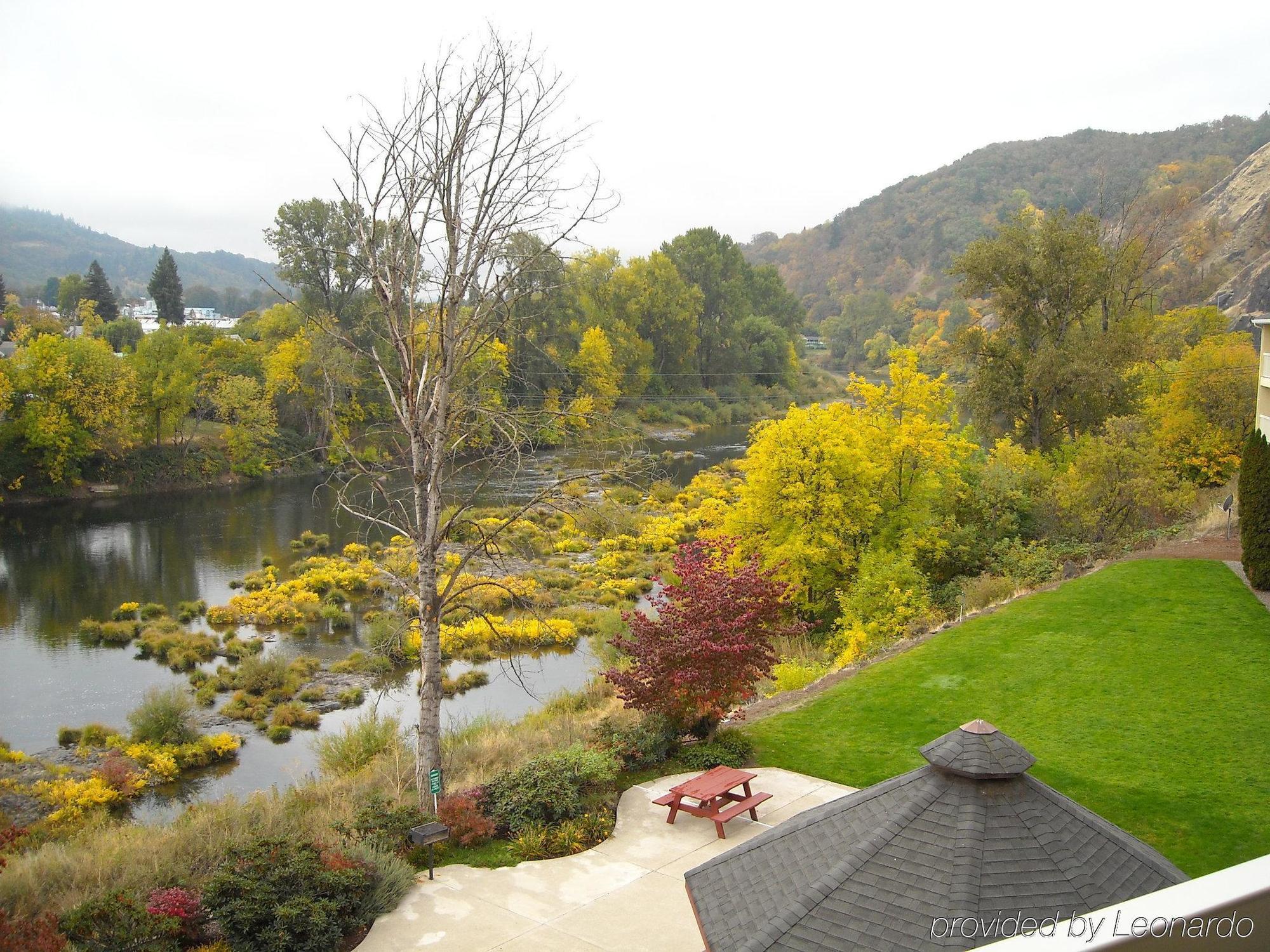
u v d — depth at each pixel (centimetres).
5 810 1986
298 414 7525
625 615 1627
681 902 1127
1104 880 682
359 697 2739
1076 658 1795
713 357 10956
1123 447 2906
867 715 1681
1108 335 3906
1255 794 1247
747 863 795
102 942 965
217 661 3125
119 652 3219
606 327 9112
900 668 1881
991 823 714
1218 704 1520
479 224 1464
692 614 1552
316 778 2014
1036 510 3000
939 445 2872
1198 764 1343
